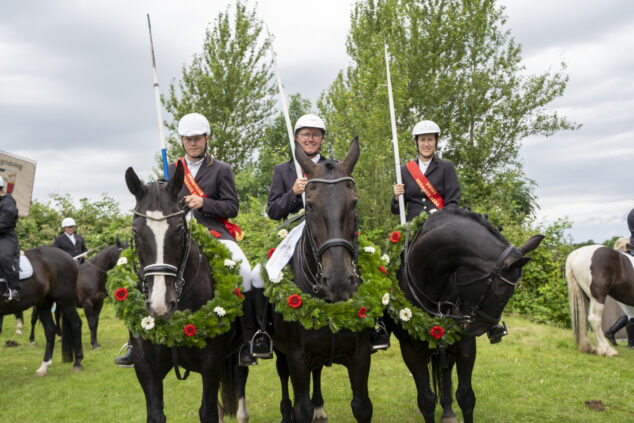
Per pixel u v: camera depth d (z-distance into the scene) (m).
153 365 3.26
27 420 5.37
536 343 8.64
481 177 20.11
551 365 7.12
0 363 8.05
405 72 19.39
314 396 4.69
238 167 21.12
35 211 18.05
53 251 7.55
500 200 16.36
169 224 2.83
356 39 19.41
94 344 9.05
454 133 20.70
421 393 3.75
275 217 4.18
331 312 3.14
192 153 4.02
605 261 7.73
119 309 3.23
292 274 3.43
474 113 20.98
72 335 7.53
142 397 6.16
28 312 14.09
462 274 3.36
